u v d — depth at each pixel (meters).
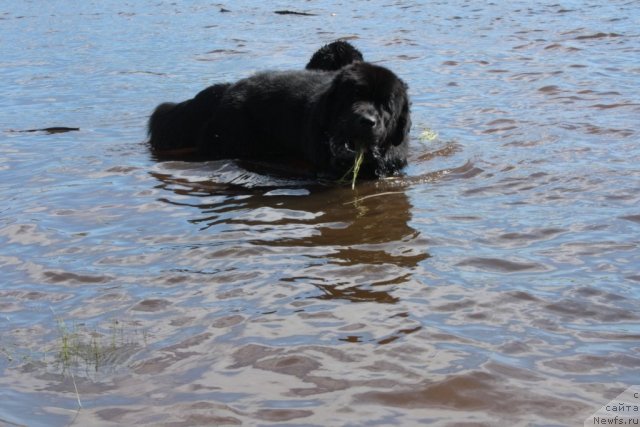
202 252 7.60
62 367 5.68
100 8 28.38
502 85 14.52
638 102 12.73
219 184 9.91
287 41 20.20
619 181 9.16
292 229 8.20
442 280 6.84
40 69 17.58
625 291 6.52
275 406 5.10
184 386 5.38
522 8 23.81
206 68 17.11
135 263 7.43
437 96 13.96
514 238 7.71
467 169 9.98
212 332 6.07
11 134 12.39
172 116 11.74
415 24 22.19
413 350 5.71
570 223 8.01
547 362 5.53
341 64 11.95
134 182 9.95
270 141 11.35
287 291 6.71
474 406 5.05
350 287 6.76
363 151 9.88
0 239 8.09
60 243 7.95
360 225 8.27
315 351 5.74
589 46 17.62
